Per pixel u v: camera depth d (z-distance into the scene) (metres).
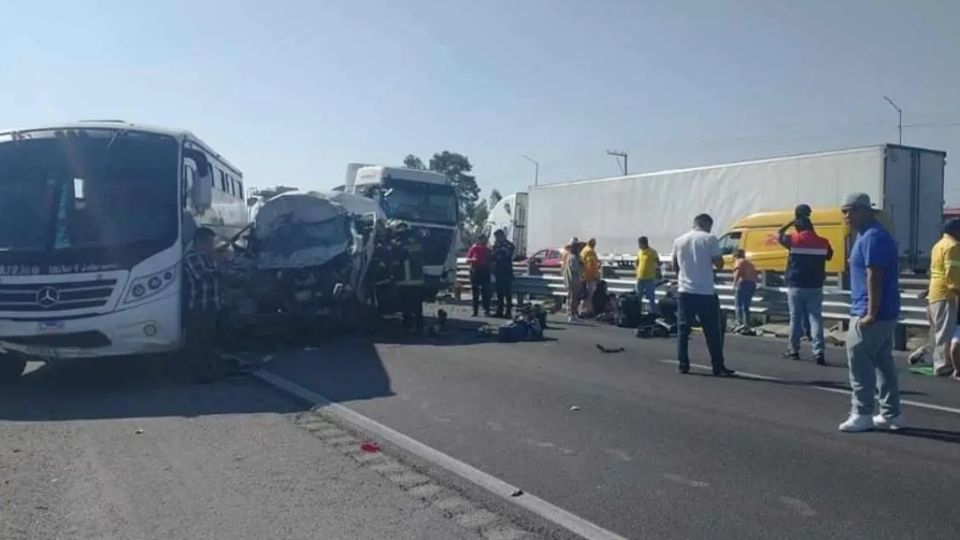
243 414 9.00
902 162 23.78
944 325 11.77
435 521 5.66
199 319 11.56
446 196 25.12
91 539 5.33
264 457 7.25
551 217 35.19
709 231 11.52
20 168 10.90
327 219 16.17
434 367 12.22
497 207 42.16
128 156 11.08
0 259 10.22
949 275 11.70
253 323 14.52
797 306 12.99
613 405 9.37
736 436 7.93
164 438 7.92
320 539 5.33
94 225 10.55
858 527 5.50
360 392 10.20
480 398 9.80
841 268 22.98
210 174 13.01
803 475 6.66
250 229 15.89
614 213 31.80
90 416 8.91
